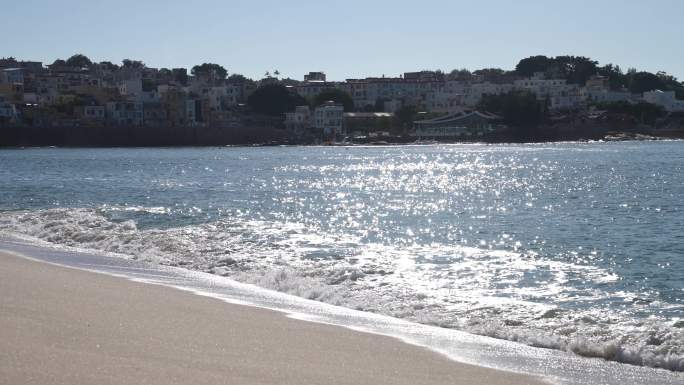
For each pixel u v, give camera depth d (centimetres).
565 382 1289
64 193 6194
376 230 3772
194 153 18100
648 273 2552
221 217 4291
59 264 2478
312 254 2875
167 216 4269
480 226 4003
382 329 1648
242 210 4788
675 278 2458
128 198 5706
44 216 3988
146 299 1812
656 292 2230
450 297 2077
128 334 1405
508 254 2953
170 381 1122
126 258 2709
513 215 4619
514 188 7100
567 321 1778
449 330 1681
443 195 6331
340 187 7256
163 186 7169
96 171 10056
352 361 1338
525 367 1375
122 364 1193
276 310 1805
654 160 12175
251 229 3603
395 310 1895
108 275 2244
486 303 1994
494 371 1331
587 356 1484
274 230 3594
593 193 6331
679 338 1584
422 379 1250
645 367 1412
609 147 19150
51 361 1172
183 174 9412
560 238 3497
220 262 2630
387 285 2233
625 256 2938
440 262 2720
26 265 2341
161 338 1395
